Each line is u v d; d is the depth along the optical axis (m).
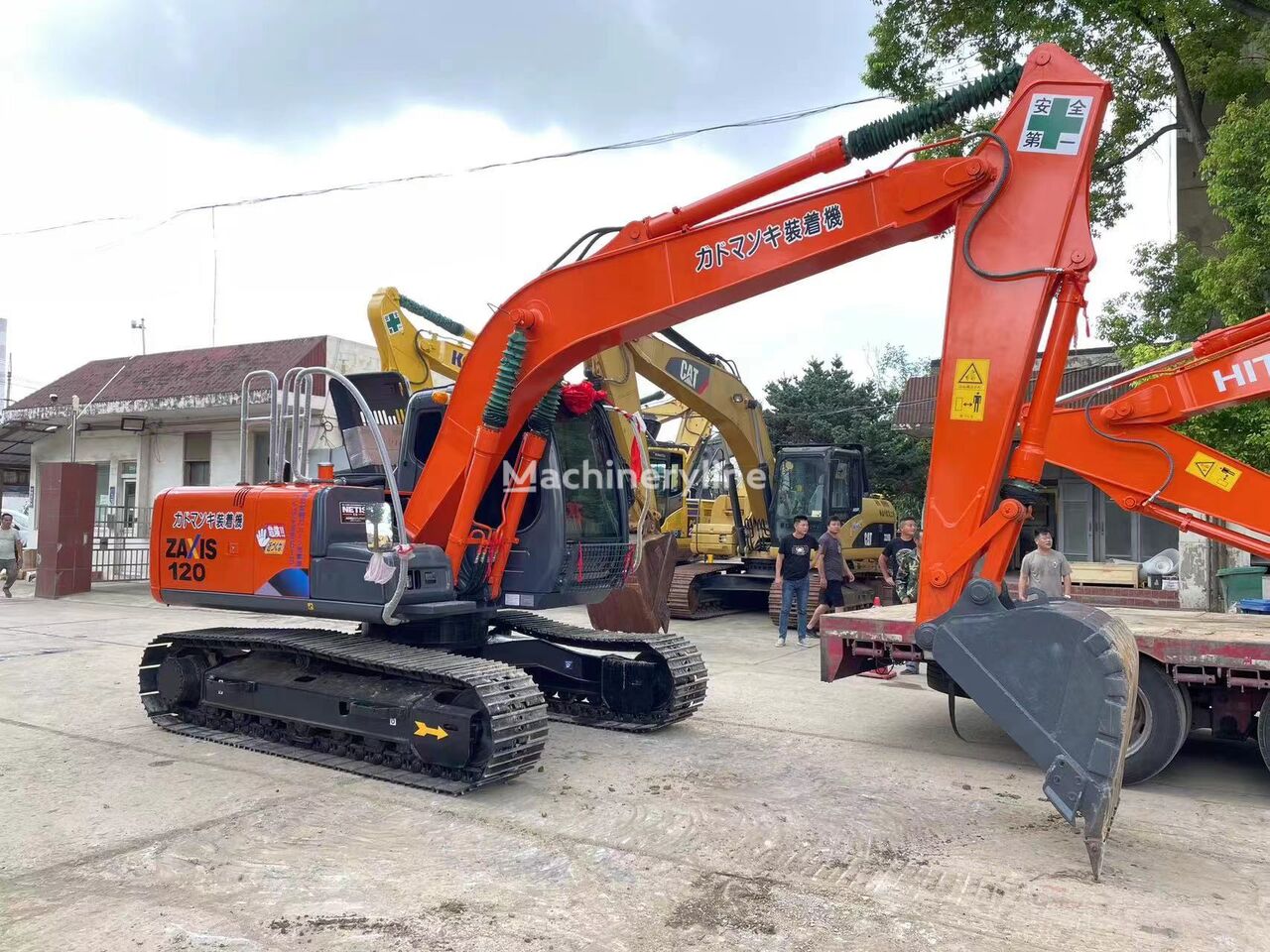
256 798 5.18
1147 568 15.14
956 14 13.66
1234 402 7.06
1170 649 5.65
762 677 9.30
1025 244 4.32
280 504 6.14
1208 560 13.46
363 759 5.87
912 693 8.48
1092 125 4.26
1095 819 3.95
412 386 11.57
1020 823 4.90
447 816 4.90
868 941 3.49
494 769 5.17
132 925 3.56
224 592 6.38
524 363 5.62
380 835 4.60
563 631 7.31
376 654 5.77
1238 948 3.48
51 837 4.54
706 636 12.70
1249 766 6.32
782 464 14.99
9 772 5.68
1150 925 3.66
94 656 10.08
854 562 14.90
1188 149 16.58
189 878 4.04
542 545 6.14
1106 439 7.65
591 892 3.92
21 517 23.45
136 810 4.95
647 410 18.14
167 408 20.08
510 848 4.44
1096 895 3.94
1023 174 4.36
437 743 5.37
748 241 4.99
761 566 14.59
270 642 6.26
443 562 5.82
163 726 6.76
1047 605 4.26
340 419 7.32
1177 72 13.94
